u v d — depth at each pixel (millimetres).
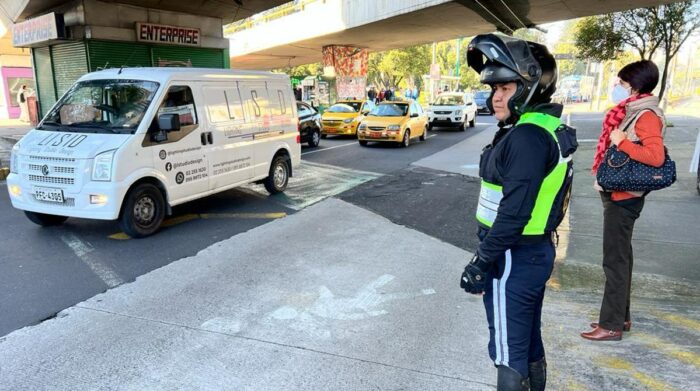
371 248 5824
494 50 2162
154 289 4625
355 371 3234
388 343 3596
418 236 6312
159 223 6422
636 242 5695
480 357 3381
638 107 3141
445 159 13352
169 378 3176
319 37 23594
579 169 10602
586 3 15281
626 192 3270
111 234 6367
